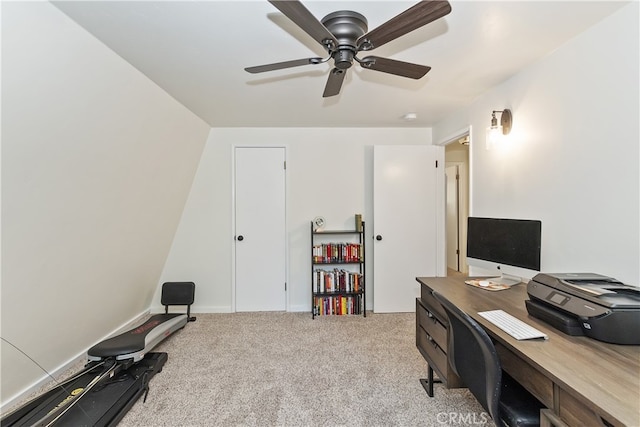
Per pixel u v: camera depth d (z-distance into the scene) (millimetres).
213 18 1453
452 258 5387
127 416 1800
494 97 2383
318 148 3621
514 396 1269
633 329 1094
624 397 816
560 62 1761
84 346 2562
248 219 3602
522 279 2121
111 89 1801
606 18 1478
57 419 1673
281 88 2363
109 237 2316
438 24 1537
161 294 3432
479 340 1144
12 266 1605
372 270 3688
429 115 3154
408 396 1971
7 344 1776
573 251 1688
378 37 1282
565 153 1732
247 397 1976
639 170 1345
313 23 1152
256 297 3625
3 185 1399
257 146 3586
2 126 1304
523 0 1354
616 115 1439
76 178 1784
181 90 2344
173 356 2525
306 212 3627
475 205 2660
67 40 1424
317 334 2943
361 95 2555
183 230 3564
